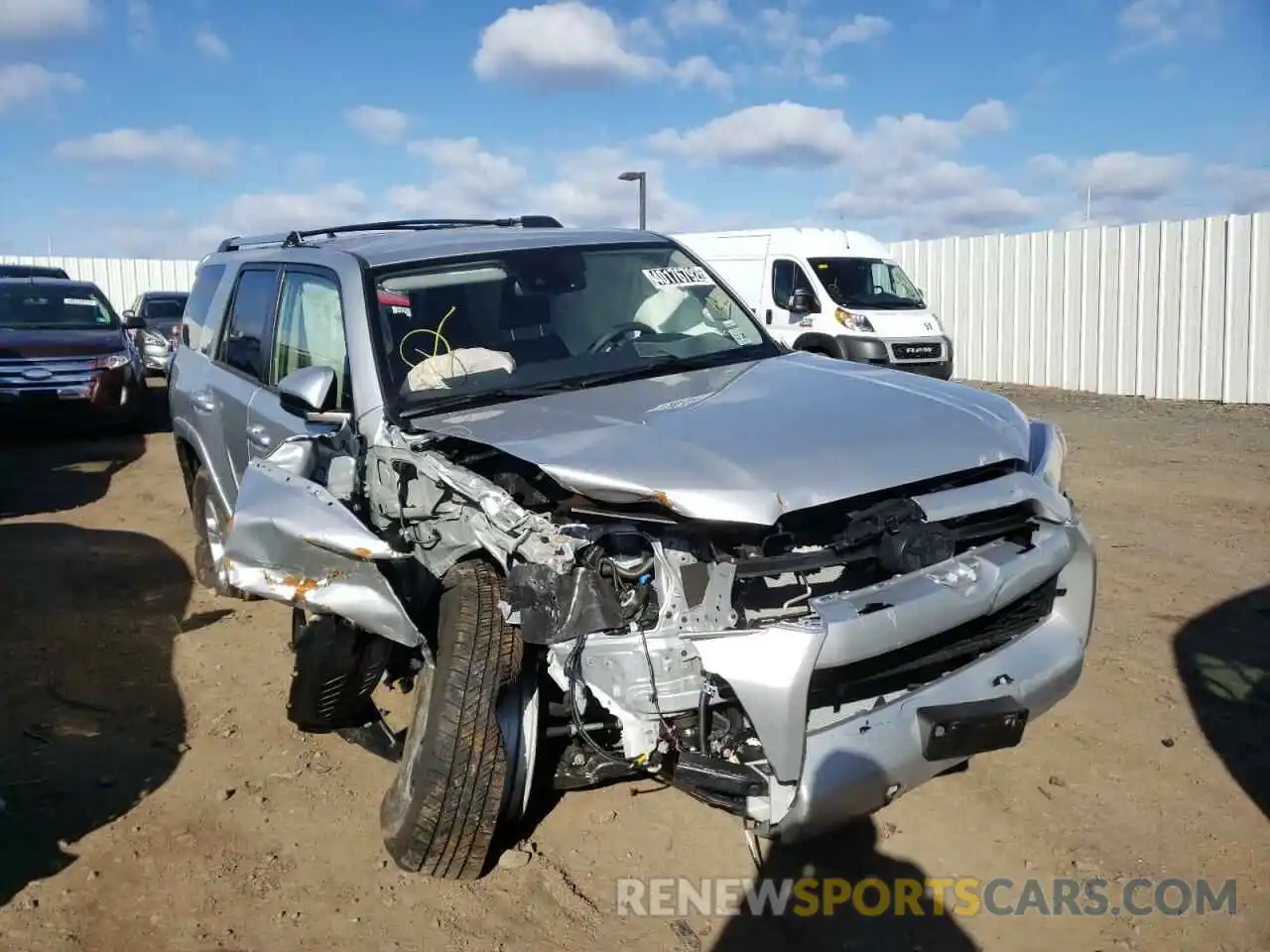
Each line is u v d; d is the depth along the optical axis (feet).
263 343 17.80
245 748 14.57
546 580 10.31
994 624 11.47
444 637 11.10
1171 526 23.70
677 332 15.58
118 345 42.42
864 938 10.28
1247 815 11.94
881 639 10.03
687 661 10.22
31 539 25.59
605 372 14.23
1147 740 13.64
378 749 13.69
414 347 14.14
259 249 20.11
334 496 12.36
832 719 10.34
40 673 17.10
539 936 10.49
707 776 10.14
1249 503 25.79
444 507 11.91
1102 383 54.85
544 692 11.57
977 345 63.05
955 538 10.83
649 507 10.53
